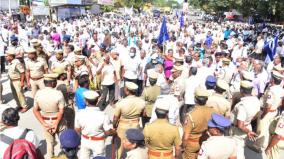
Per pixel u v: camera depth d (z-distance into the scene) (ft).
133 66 33.73
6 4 135.54
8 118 13.84
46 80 19.70
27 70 28.81
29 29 68.85
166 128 15.74
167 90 26.00
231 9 240.53
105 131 17.65
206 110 17.31
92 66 33.50
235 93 21.70
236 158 13.75
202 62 32.19
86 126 17.26
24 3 159.43
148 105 21.62
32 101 34.22
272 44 47.06
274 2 118.42
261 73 30.53
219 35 78.23
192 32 82.28
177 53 41.01
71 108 21.84
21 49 34.30
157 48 37.27
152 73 21.86
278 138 17.78
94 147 17.58
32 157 12.99
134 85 19.34
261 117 23.43
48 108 19.58
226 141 13.55
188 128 17.29
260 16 173.27
